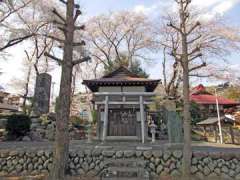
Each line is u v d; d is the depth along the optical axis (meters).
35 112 18.98
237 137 19.25
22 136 14.80
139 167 7.77
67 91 7.17
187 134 7.59
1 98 34.19
